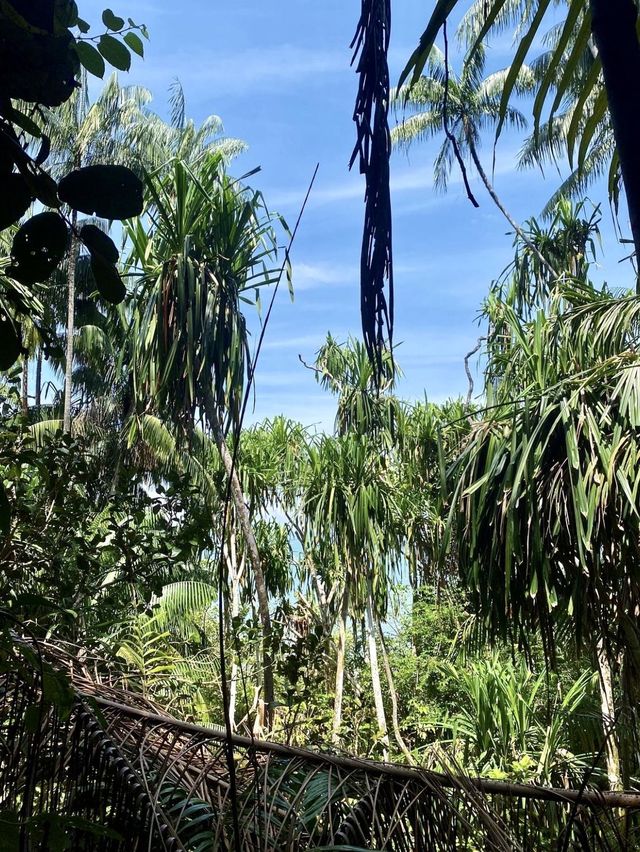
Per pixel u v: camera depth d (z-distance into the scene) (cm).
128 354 534
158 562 223
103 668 209
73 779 127
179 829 100
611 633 306
